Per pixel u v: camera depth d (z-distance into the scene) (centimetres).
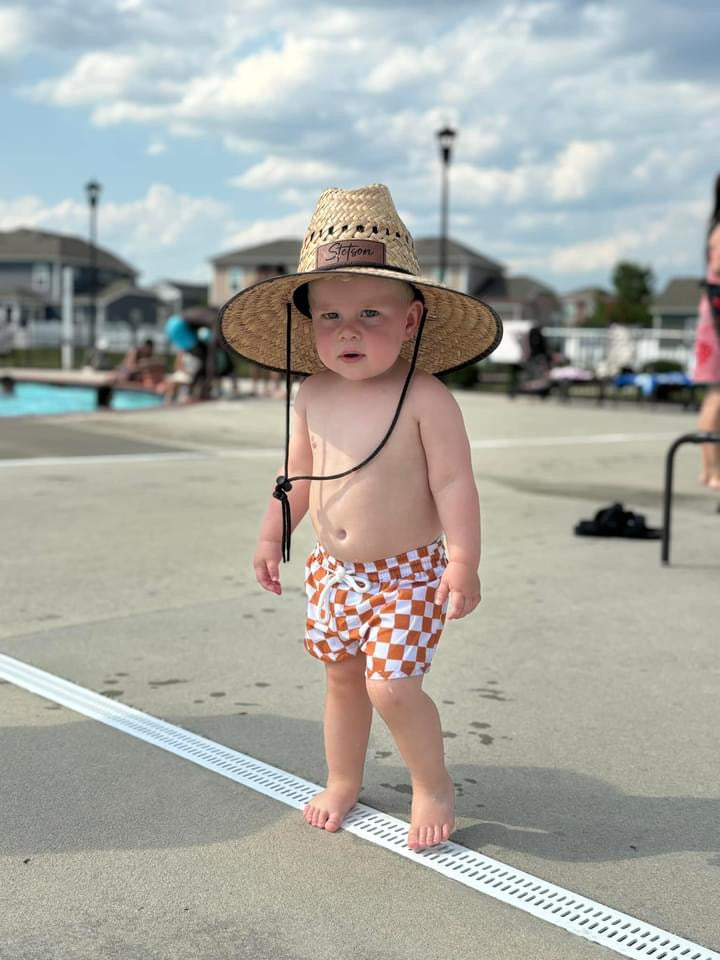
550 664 202
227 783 145
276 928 109
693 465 534
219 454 530
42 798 139
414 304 129
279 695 181
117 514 354
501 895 117
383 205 127
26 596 246
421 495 126
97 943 106
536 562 293
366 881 119
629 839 131
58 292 3850
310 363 147
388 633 123
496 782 148
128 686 184
